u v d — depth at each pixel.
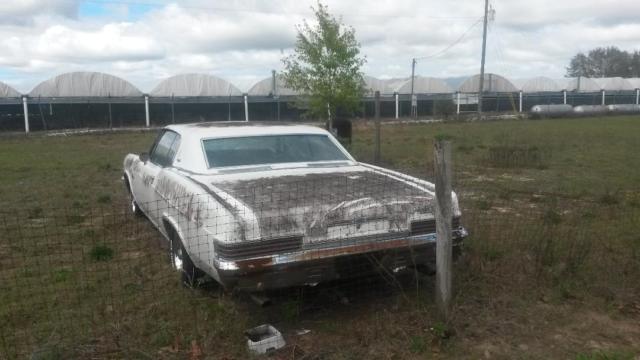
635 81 69.69
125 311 4.18
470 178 10.88
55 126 38.25
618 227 6.44
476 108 55.22
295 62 14.84
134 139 25.70
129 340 3.68
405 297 4.24
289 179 4.65
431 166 12.13
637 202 8.02
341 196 4.13
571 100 62.94
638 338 3.77
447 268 3.88
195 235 4.11
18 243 6.15
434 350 3.59
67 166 14.16
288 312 4.07
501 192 9.05
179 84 43.97
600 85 65.00
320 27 14.42
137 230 6.72
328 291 4.35
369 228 3.95
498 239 5.71
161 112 42.81
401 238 4.04
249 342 3.58
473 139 21.55
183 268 4.57
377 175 4.95
